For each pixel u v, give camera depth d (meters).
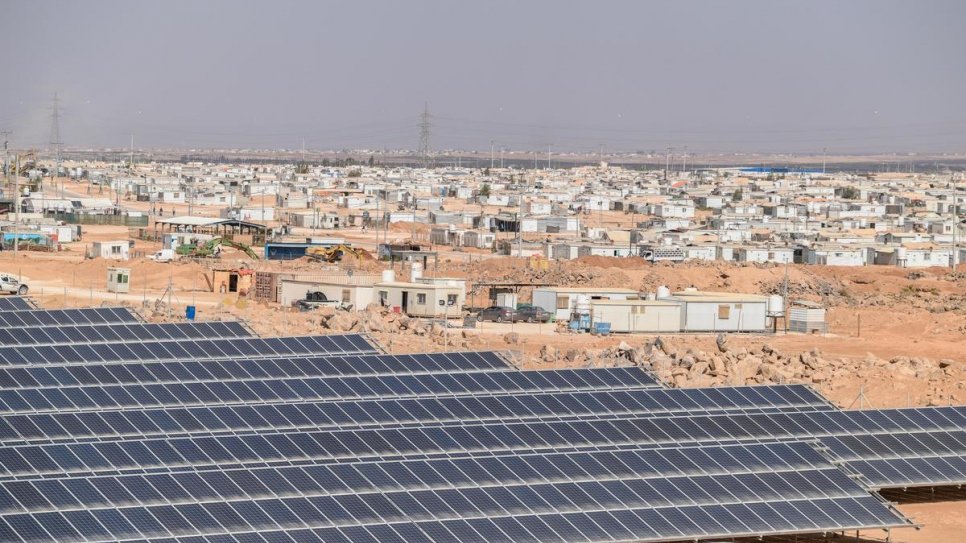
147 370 99.69
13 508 65.19
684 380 123.38
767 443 87.62
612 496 76.31
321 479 73.25
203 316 156.50
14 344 111.94
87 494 67.56
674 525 74.50
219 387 95.75
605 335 164.88
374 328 154.12
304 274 198.62
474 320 168.88
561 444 85.75
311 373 102.69
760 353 143.12
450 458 78.50
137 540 64.62
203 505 68.44
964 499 92.25
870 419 96.75
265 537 66.50
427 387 99.25
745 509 77.69
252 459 78.19
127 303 175.00
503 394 97.44
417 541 68.50
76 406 89.25
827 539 81.94
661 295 180.12
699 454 83.88
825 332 177.25
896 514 80.38
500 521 71.75
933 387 127.50
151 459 75.94
